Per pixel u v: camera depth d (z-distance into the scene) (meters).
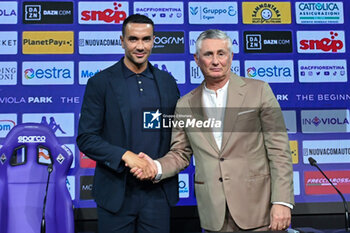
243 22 2.70
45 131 2.01
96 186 1.75
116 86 1.76
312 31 2.72
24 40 2.57
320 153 2.65
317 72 2.70
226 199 1.55
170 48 2.65
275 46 2.69
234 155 1.58
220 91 1.68
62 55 2.59
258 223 1.54
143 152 1.76
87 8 2.62
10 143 1.99
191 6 2.68
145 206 1.73
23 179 2.02
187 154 1.77
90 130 1.72
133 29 1.72
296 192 2.63
